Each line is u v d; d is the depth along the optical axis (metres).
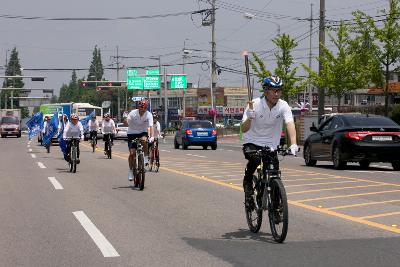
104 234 11.08
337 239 10.45
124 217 13.07
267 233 11.13
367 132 24.06
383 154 23.88
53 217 13.14
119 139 82.62
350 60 53.84
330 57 55.25
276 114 10.43
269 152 10.38
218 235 10.96
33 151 45.34
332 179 21.11
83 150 47.00
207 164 29.89
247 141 10.71
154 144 25.33
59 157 37.09
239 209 14.23
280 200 10.07
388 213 13.36
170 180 21.36
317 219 12.62
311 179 21.14
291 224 12.02
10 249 9.87
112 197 16.59
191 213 13.62
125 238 10.70
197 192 17.67
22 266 8.68
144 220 12.66
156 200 15.91
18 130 92.56
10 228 11.80
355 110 65.00
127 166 28.75
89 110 88.94
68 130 25.30
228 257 9.10
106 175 23.72
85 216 13.22
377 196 16.34
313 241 10.27
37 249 9.85
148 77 105.31
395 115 49.91
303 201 15.41
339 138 24.78
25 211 14.05
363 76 53.53
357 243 10.07
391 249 9.55
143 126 18.80
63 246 10.07
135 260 8.98
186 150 47.72
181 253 9.42
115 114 197.25
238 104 177.00
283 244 10.05
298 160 33.12
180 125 51.25
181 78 105.56
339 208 14.16
